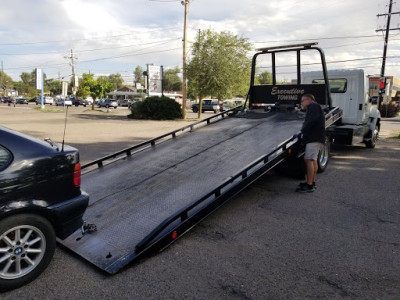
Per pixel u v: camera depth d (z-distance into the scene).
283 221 4.66
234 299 2.88
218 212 5.02
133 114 27.70
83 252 3.54
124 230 3.85
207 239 4.08
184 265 3.45
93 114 32.72
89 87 39.38
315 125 5.70
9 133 3.08
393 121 29.42
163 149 6.48
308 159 5.82
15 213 2.93
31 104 63.22
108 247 3.58
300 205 5.33
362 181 6.79
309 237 4.14
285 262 3.52
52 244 3.21
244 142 6.19
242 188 4.77
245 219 4.73
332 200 5.59
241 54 24.92
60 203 3.22
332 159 9.08
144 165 5.74
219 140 6.53
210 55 24.72
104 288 3.02
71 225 3.31
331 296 2.93
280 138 6.08
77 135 14.99
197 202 4.00
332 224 4.57
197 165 5.46
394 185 6.50
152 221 3.96
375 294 2.97
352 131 8.90
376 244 3.96
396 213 4.99
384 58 31.38
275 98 8.32
